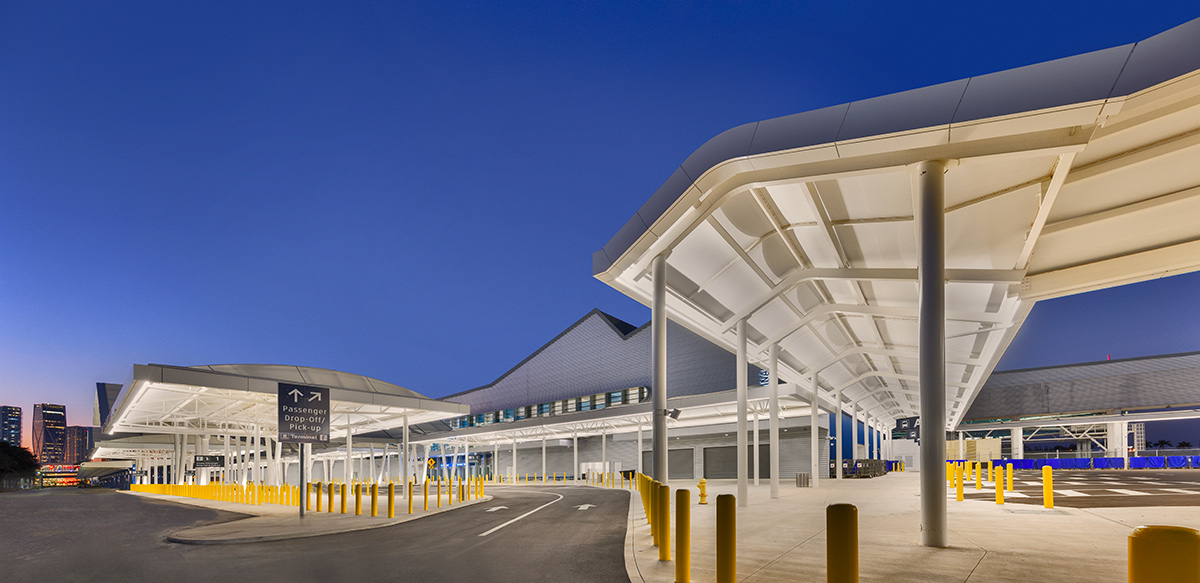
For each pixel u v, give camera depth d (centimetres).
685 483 4441
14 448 9912
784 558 890
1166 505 1673
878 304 2216
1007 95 976
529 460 7281
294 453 9069
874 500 2066
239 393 3259
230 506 2866
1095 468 5831
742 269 1819
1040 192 1240
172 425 4628
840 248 1686
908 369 3441
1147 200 1318
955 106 1014
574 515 1802
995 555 902
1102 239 1488
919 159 1103
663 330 1719
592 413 4938
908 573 768
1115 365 6881
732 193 1311
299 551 1175
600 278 1906
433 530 1475
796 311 2269
